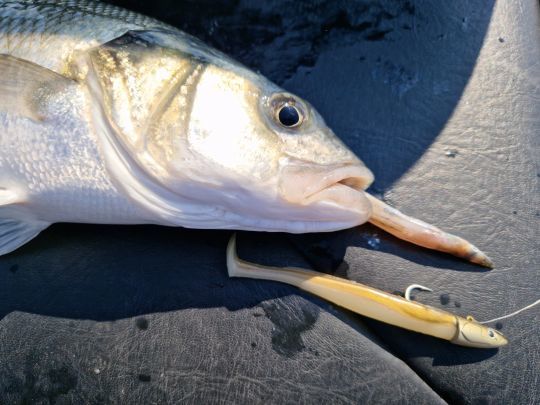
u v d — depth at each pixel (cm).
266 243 25
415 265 25
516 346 23
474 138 28
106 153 22
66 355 22
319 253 25
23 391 22
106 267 24
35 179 22
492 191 27
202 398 22
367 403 22
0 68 21
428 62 30
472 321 23
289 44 29
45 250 24
